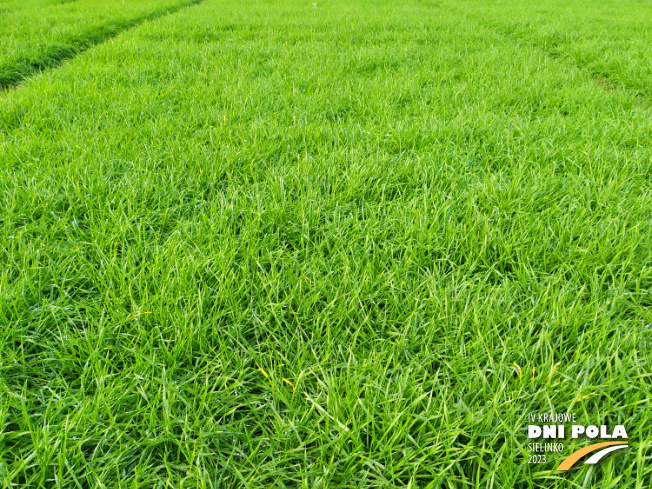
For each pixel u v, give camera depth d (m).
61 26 8.58
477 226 2.56
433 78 5.47
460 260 2.42
